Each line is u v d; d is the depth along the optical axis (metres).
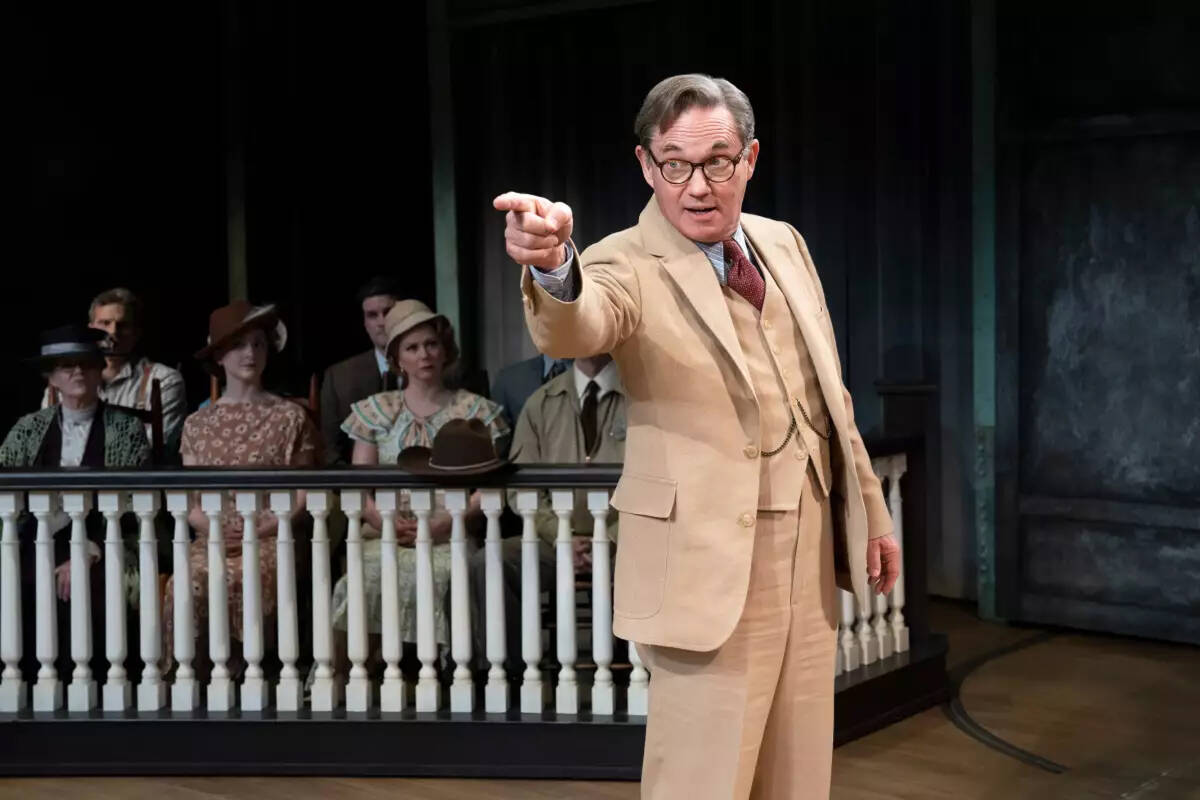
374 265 7.52
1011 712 4.86
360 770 4.32
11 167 6.87
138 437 4.97
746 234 2.54
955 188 6.28
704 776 2.45
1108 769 4.25
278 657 4.87
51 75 6.96
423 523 4.32
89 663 5.00
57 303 7.05
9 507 4.43
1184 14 5.48
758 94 6.41
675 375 2.42
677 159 2.34
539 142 6.91
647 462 2.46
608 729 4.23
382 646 4.46
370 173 7.47
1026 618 6.08
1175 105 5.53
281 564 4.39
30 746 4.40
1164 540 5.71
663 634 2.42
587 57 6.74
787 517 2.47
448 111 7.05
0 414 6.93
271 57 7.35
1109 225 5.76
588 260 2.49
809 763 2.56
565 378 4.91
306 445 4.95
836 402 2.49
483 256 7.14
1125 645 5.75
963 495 6.41
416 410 4.97
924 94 6.20
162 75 7.33
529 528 4.29
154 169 7.33
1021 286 6.01
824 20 6.28
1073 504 5.91
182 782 4.32
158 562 4.70
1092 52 5.73
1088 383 5.86
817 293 2.63
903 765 4.32
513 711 4.34
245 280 7.34
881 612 4.85
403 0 7.36
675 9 6.49
